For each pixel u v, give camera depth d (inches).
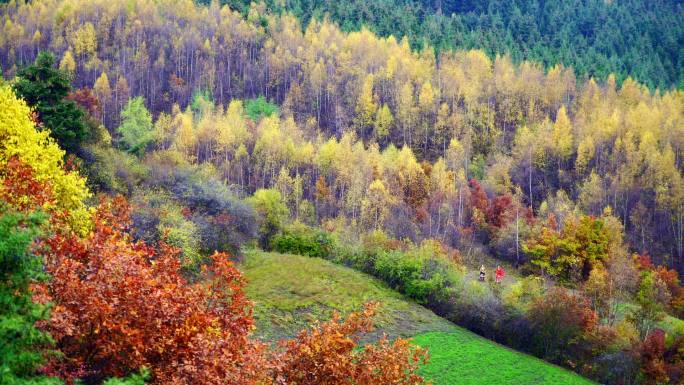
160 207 1930.4
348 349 704.4
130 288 582.9
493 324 2101.4
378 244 2573.8
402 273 2289.6
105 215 808.9
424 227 3924.7
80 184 1048.8
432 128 6525.6
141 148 3540.8
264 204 2768.2
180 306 614.5
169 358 584.4
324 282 2143.2
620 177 5064.0
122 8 7450.8
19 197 664.4
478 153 6141.7
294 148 5064.0
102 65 6397.6
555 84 7175.2
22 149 957.2
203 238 1993.1
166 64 6993.1
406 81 7096.5
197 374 545.6
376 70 7421.3
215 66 7150.6
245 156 5019.7
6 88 1034.7
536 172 5452.8
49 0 7406.5
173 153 3467.0
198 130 5241.1
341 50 7780.5
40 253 567.8
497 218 4259.4
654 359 1957.4
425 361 765.3
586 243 3292.3
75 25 7022.6
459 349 1797.5
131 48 6988.2
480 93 7047.2
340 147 5093.5
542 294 2346.2
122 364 573.0
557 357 1990.7
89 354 577.6
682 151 5629.9
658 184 4874.5
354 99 6870.1
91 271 619.8
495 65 7770.7
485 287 2348.7
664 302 2591.0
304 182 4805.6
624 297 2743.6
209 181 2453.2
